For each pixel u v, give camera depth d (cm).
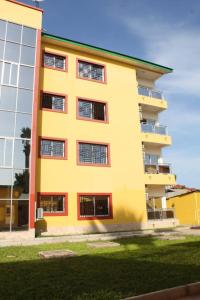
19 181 2183
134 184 2952
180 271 1012
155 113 3569
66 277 952
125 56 3166
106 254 1464
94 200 2714
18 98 2308
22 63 2386
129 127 3077
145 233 2458
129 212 2855
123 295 744
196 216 3653
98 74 3070
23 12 2489
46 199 2492
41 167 2503
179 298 754
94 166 2764
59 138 2644
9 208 2123
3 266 1173
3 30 2373
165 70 3453
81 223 2578
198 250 1518
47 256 1403
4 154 2173
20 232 2116
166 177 3189
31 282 897
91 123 2847
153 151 3369
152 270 1038
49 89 2716
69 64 2886
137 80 3519
